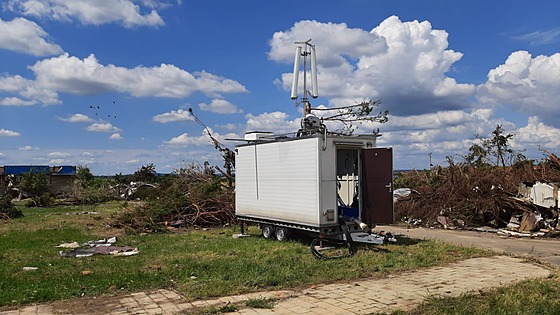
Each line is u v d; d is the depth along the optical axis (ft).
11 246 44.27
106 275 29.43
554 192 51.78
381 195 40.57
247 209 48.93
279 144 43.62
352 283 26.94
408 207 64.44
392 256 35.14
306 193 40.11
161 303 23.04
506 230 52.16
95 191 127.03
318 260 33.91
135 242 47.19
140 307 22.33
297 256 35.86
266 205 45.65
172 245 44.16
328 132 41.01
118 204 117.19
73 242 47.26
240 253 38.19
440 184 66.54
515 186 57.72
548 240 46.14
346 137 40.63
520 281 26.35
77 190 125.59
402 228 58.18
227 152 76.95
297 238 45.42
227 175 77.20
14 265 33.42
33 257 37.58
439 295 23.47
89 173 153.07
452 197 60.85
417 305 21.81
